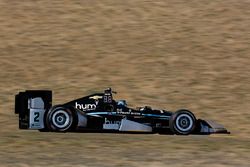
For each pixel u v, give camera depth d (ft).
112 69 311.47
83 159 155.43
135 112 206.90
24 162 150.82
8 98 269.64
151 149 170.30
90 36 359.66
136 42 350.64
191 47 344.49
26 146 170.50
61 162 151.53
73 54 332.19
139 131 209.87
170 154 164.04
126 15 394.73
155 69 311.88
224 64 321.32
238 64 322.34
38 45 345.10
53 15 393.29
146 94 278.46
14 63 317.63
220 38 360.28
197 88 287.28
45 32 365.20
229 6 416.67
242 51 341.82
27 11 399.44
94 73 305.73
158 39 355.97
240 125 241.55
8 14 393.09
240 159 160.76
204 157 161.68
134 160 155.43
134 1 419.95
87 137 188.03
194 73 307.37
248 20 392.88
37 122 201.77
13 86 286.46
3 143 173.99
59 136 188.44
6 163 149.28
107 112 205.16
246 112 257.75
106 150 167.22
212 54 335.47
